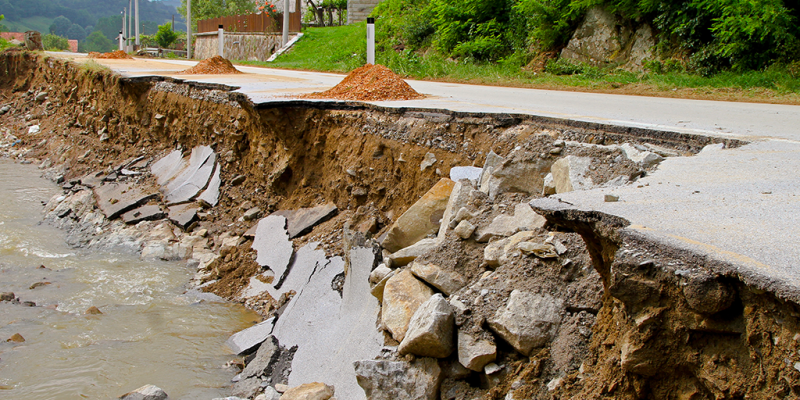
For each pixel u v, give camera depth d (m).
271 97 9.59
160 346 6.26
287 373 5.36
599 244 3.21
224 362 5.95
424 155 7.14
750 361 2.34
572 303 3.74
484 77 16.69
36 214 11.77
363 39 25.91
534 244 4.14
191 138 12.12
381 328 4.61
